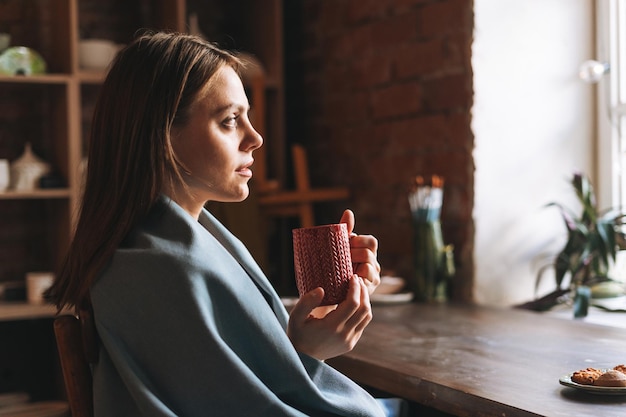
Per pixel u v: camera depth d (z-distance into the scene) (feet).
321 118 11.75
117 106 4.33
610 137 9.83
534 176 9.71
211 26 12.59
